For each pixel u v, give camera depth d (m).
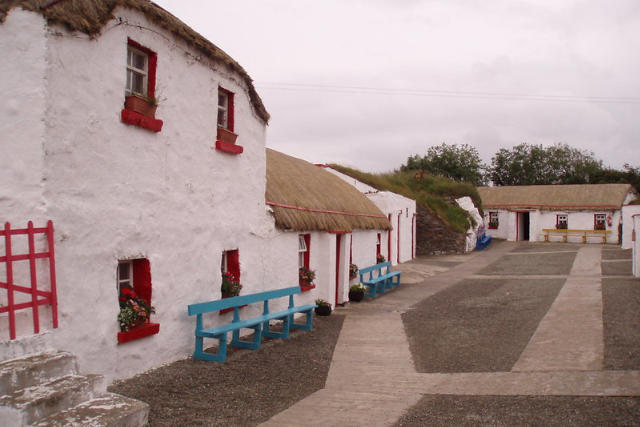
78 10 5.76
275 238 10.92
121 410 4.65
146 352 6.98
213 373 7.25
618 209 34.97
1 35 5.24
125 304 6.74
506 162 64.69
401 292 16.64
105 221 6.22
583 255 24.81
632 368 6.94
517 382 6.75
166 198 7.36
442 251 29.81
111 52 6.29
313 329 10.90
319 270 13.36
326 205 14.19
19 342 5.03
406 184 33.06
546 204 37.69
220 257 8.78
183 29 7.49
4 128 5.21
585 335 8.97
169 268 7.45
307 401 6.24
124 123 6.52
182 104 7.68
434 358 8.35
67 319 5.65
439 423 5.42
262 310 10.44
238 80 9.30
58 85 5.57
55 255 5.52
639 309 10.83
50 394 4.53
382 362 8.20
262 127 10.31
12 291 4.95
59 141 5.59
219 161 8.73
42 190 5.38
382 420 5.54
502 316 11.49
